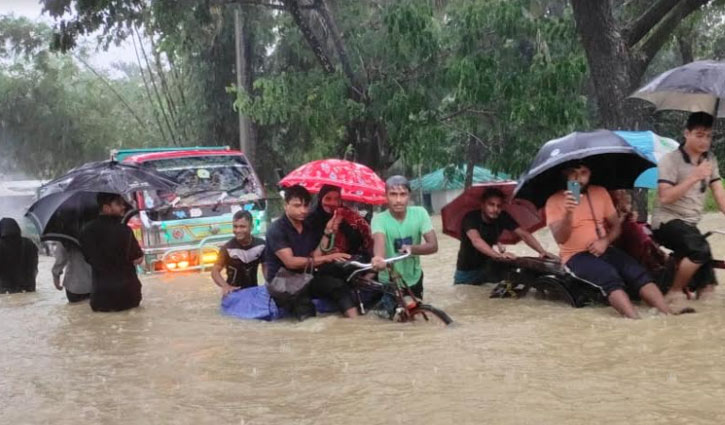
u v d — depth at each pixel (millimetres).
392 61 17688
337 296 7723
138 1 18859
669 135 28938
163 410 4750
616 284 7156
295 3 18703
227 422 4461
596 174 7867
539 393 4680
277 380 5324
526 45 18438
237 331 7273
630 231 7953
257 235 13586
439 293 8953
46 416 4746
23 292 11195
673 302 7574
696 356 5445
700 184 7492
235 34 23969
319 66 21953
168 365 5941
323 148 24734
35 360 6387
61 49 18344
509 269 8789
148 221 12789
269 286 7746
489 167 19406
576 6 13836
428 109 17734
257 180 13930
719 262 7617
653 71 33438
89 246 8844
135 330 7582
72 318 8539
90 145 39219
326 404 4711
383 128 19438
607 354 5609
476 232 9016
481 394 4715
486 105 18078
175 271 12734
